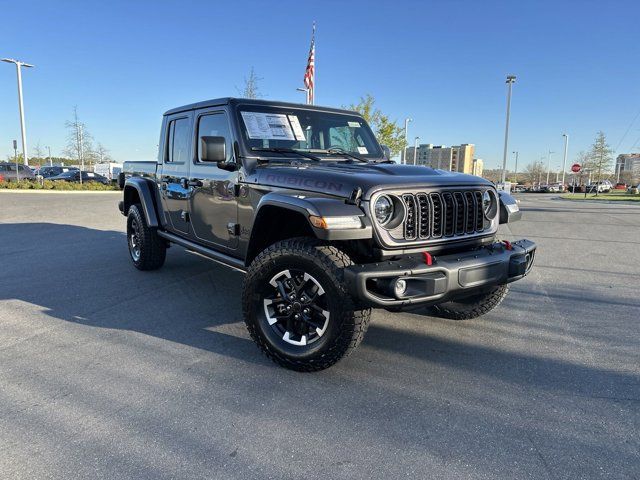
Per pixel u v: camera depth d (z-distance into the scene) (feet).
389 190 9.86
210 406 8.99
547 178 289.33
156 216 18.33
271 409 8.91
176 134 16.35
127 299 15.94
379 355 11.53
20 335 12.60
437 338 12.72
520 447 7.80
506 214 12.84
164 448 7.64
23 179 90.22
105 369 10.55
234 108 13.12
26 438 7.86
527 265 11.67
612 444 7.89
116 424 8.32
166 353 11.48
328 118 14.73
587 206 74.54
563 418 8.71
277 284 10.62
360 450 7.67
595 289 18.02
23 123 102.58
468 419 8.65
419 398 9.41
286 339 10.53
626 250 27.58
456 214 10.77
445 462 7.38
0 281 18.33
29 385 9.76
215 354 11.44
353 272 9.07
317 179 10.45
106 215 42.91
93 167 147.95
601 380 10.26
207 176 14.06
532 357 11.48
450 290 9.69
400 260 9.83
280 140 13.30
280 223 11.76
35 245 26.81
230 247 13.38
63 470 7.05
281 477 6.98
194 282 18.25
